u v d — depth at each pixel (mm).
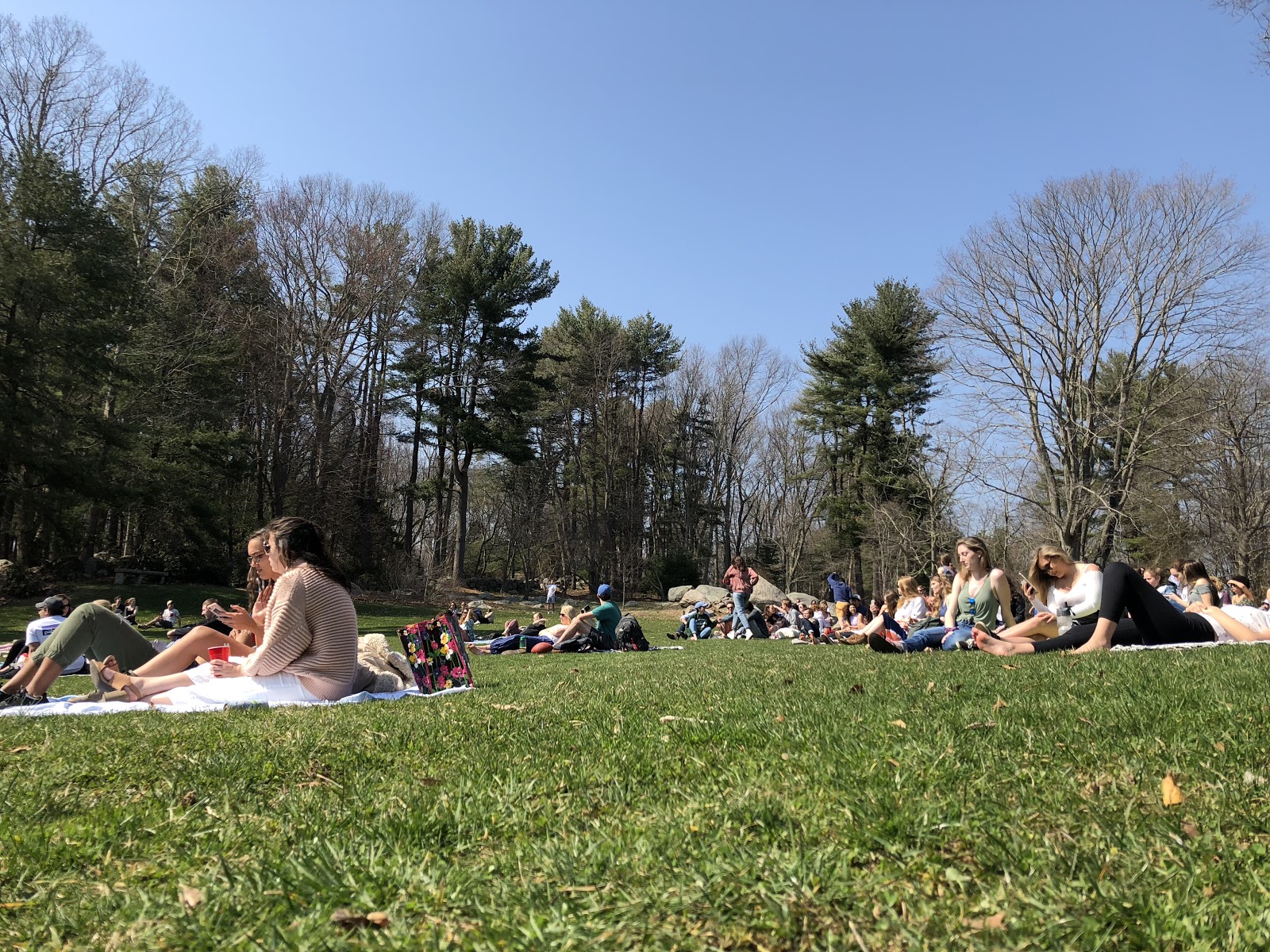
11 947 1965
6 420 25453
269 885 2182
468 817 2711
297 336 38906
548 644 13883
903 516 43594
